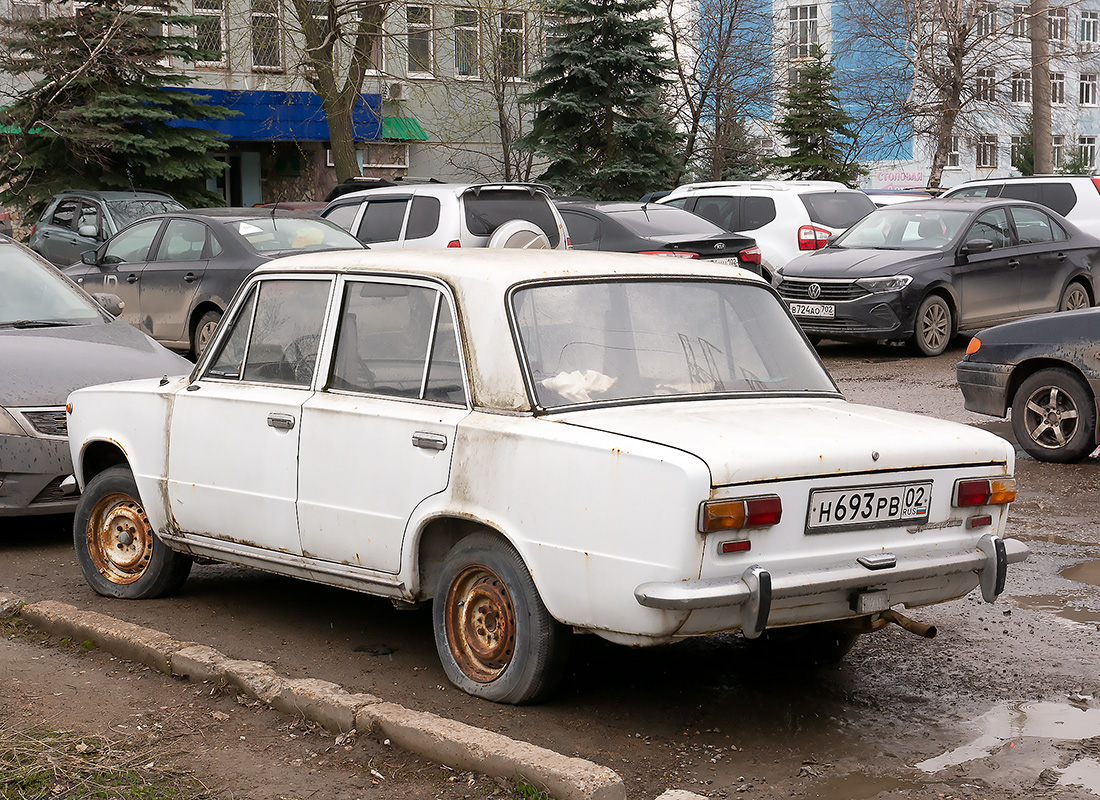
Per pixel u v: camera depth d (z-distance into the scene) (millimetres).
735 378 5027
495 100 35719
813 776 4211
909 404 12359
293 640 5672
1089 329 9469
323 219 14617
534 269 4957
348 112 29438
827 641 5289
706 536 4105
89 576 6434
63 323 8633
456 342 4906
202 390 5801
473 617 4906
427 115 37031
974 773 4242
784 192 19109
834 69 40531
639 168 32906
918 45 40719
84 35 26672
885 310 15648
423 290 5078
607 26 33094
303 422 5293
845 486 4379
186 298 14141
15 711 4715
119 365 7902
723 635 5789
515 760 4023
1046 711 4832
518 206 14438
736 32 40219
